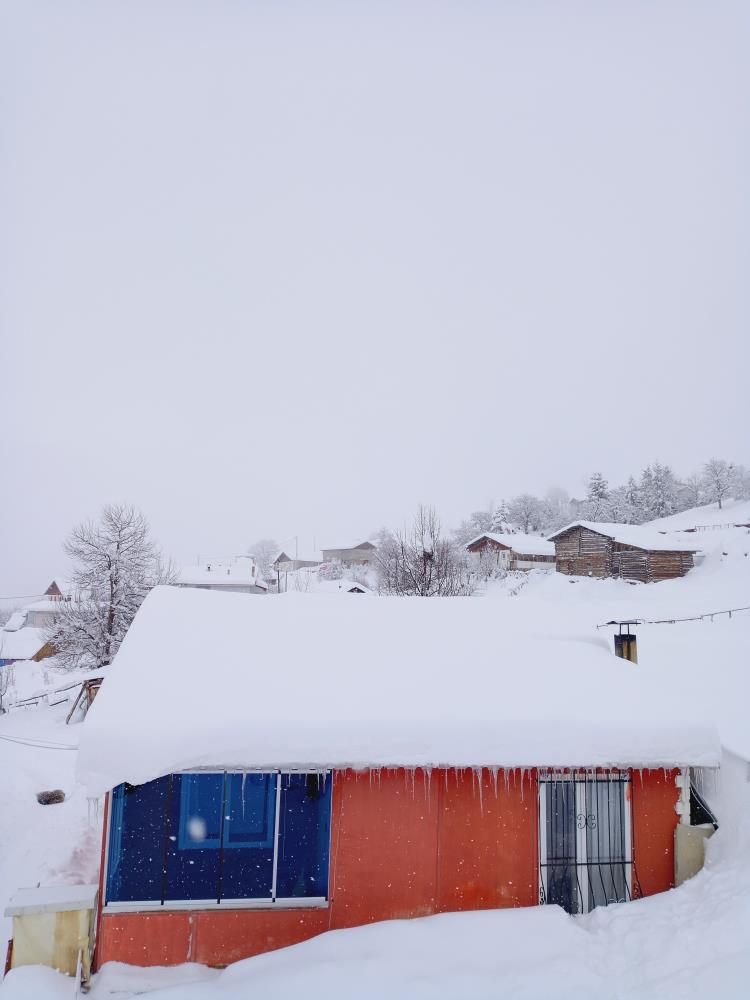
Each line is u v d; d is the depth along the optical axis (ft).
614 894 23.58
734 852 22.67
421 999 17.29
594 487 274.16
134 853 22.29
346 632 30.73
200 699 22.97
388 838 23.02
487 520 264.31
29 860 29.09
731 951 17.44
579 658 29.91
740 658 53.98
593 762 23.00
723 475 240.12
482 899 23.09
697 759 23.52
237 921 21.99
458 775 23.67
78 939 20.43
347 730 22.41
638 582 129.90
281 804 23.21
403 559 84.02
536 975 18.17
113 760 20.45
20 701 83.61
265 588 165.17
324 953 20.02
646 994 16.51
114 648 85.51
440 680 26.12
